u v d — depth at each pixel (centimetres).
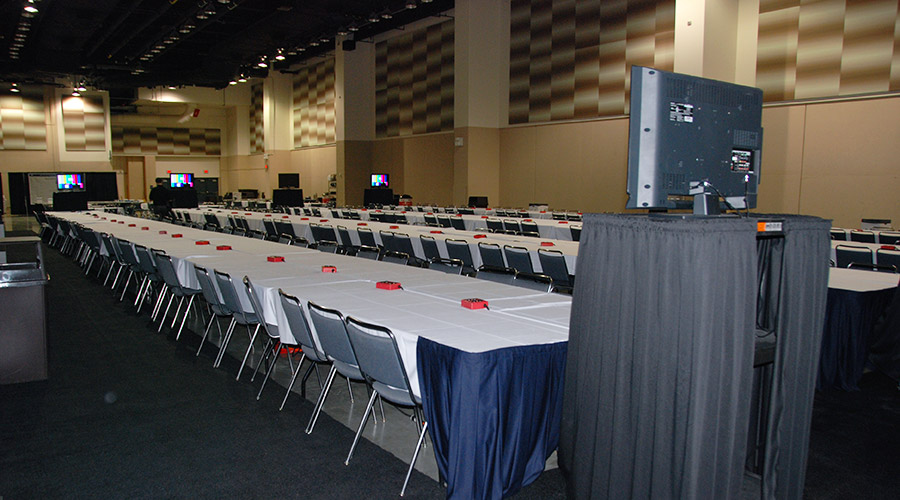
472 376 213
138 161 2806
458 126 1488
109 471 264
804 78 971
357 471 265
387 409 342
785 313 189
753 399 238
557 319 278
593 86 1277
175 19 1557
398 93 1798
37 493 245
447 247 600
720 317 175
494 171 1509
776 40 999
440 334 246
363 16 1378
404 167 1802
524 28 1420
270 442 295
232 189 2808
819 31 949
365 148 1933
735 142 213
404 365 247
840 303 353
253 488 249
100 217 1090
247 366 419
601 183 1279
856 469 263
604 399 196
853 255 538
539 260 510
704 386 175
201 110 2789
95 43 1777
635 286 185
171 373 402
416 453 248
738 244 176
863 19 901
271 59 1773
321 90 2153
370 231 712
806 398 199
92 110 2155
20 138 2070
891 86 879
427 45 1659
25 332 380
